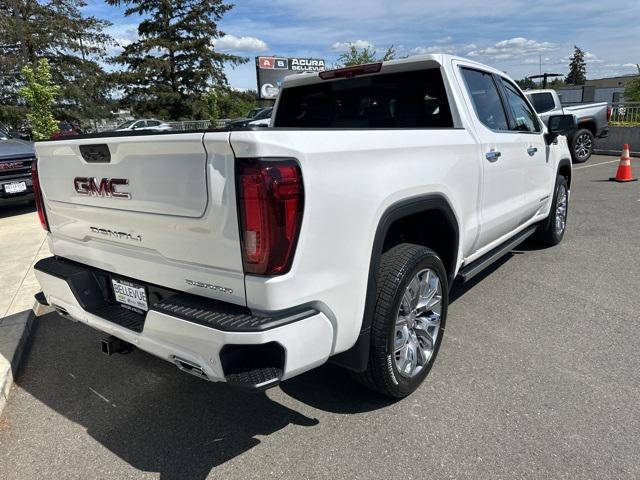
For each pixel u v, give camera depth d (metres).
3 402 3.04
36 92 15.09
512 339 3.62
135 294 2.62
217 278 2.14
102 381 3.30
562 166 5.66
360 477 2.33
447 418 2.72
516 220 4.47
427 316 3.09
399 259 2.69
